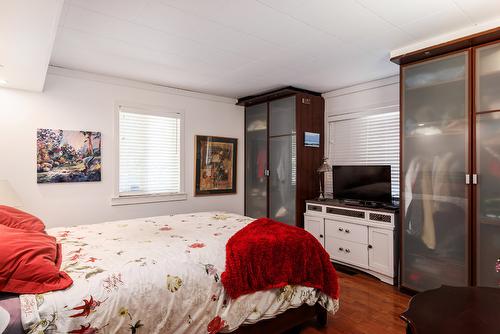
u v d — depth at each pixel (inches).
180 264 68.2
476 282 93.8
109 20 87.6
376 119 151.5
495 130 90.3
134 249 76.5
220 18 86.6
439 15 84.6
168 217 122.9
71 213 133.3
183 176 167.6
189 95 170.1
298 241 85.7
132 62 123.4
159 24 90.3
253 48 108.7
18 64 91.3
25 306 49.9
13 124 119.9
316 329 89.4
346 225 139.9
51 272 55.5
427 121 104.7
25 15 62.4
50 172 127.6
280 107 171.2
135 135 152.2
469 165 95.0
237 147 192.2
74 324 51.2
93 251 74.5
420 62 106.0
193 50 110.6
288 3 78.5
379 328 89.7
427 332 43.7
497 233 90.2
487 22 88.3
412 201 109.5
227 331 68.6
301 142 162.6
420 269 108.1
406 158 110.6
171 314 61.1
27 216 87.7
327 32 95.5
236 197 191.9
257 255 76.6
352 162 162.1
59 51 111.5
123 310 56.1
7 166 118.8
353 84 157.2
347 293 114.2
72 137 132.5
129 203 149.1
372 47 107.7
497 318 47.6
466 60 95.4
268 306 75.8
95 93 138.9
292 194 163.9
